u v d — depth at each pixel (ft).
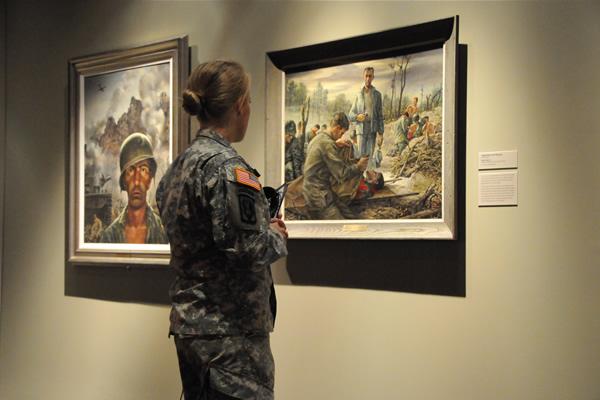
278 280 9.00
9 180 11.72
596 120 7.03
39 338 11.44
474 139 7.66
